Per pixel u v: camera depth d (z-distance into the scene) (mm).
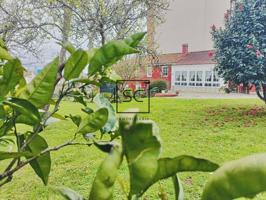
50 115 924
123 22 7098
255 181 519
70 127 6062
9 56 804
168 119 6930
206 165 616
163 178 628
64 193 758
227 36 7551
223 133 5582
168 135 5492
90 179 3514
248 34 7246
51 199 2965
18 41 6500
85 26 6918
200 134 5555
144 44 7902
